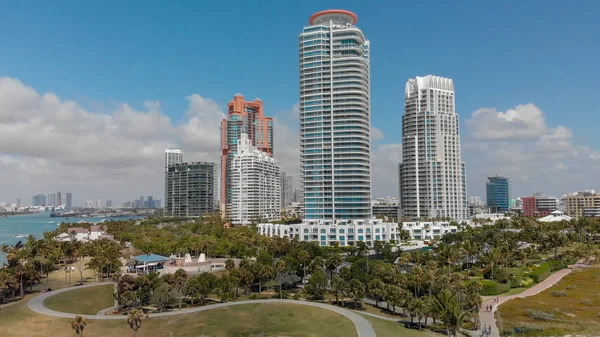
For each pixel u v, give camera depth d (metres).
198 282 160.12
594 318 143.00
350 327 124.56
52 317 132.88
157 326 129.38
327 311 140.12
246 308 144.62
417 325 138.00
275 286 194.38
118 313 149.00
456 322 119.88
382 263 197.00
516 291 185.50
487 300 170.00
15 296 171.75
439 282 157.88
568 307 156.50
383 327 127.50
